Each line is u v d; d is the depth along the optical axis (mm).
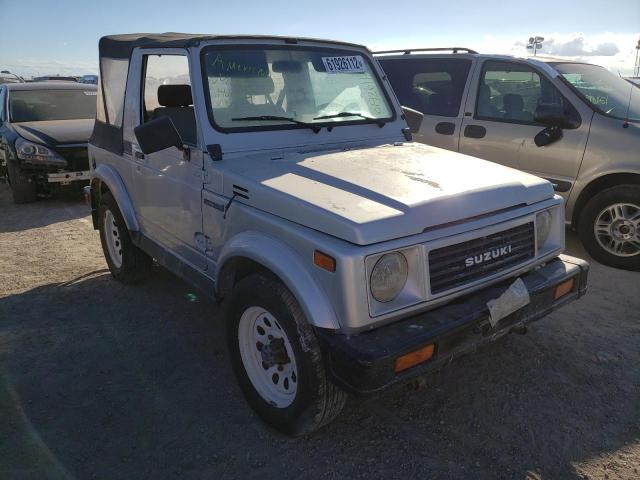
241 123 3428
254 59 3617
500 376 3416
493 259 2809
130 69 4176
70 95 9961
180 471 2672
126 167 4367
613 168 4969
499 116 5680
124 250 4746
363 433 2926
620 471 2625
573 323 4074
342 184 2818
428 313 2613
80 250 6141
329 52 4016
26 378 3482
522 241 2980
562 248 3320
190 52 3396
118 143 4461
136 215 4387
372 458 2736
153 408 3164
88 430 2975
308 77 3840
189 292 4824
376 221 2414
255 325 2973
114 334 4062
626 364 3525
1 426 3014
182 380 3447
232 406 3182
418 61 6402
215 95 3377
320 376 2551
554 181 5348
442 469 2652
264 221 2777
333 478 2611
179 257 3809
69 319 4320
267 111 3588
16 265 5629
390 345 2342
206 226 3346
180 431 2963
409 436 2893
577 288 3207
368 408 3127
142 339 3980
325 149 3629
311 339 2545
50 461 2740
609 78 5836
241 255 2857
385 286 2432
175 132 3232
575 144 5180
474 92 5852
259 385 2982
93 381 3445
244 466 2699
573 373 3436
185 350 3814
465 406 3135
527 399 3186
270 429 2967
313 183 2842
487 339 2689
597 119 5102
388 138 4031
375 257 2377
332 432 2936
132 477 2637
